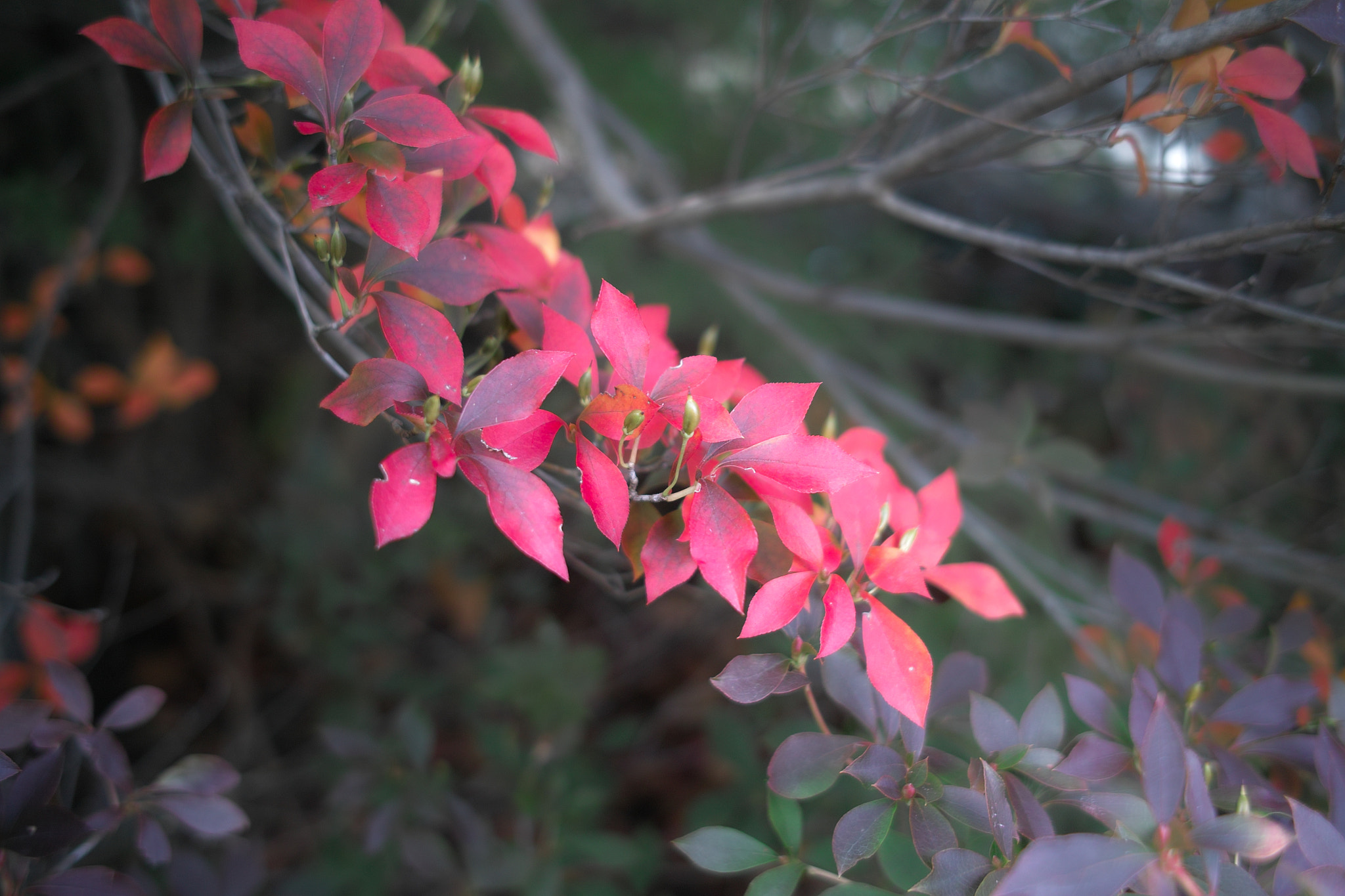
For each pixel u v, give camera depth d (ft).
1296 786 1.46
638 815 2.81
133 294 3.79
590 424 1.13
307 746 3.24
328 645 2.89
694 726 3.12
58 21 3.16
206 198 3.64
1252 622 1.55
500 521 1.10
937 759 1.25
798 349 3.24
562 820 2.16
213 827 1.37
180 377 2.93
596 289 3.76
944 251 4.76
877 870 1.73
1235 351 3.54
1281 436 3.32
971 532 2.31
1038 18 1.44
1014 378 4.51
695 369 1.14
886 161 1.92
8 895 1.24
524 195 4.00
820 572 1.19
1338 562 2.26
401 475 1.09
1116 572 1.48
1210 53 1.33
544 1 4.26
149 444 3.91
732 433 1.13
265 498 4.07
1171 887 1.10
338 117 1.19
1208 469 3.34
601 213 3.45
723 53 4.52
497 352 1.36
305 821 2.82
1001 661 2.42
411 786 1.98
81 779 2.08
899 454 2.62
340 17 1.17
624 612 3.52
